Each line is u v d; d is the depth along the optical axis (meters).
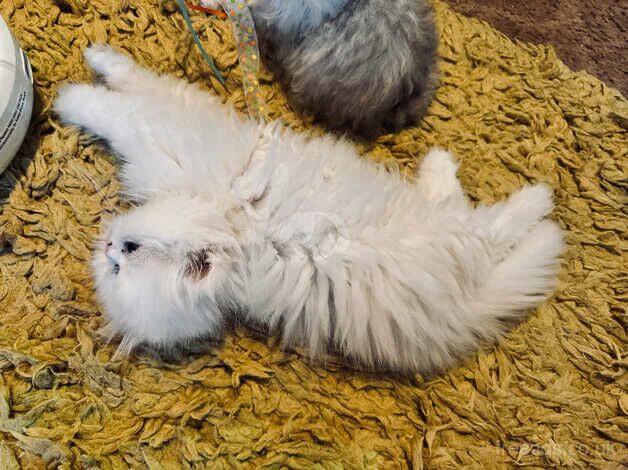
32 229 0.48
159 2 0.55
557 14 0.70
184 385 0.45
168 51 0.54
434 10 0.58
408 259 0.44
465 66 0.61
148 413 0.44
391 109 0.54
